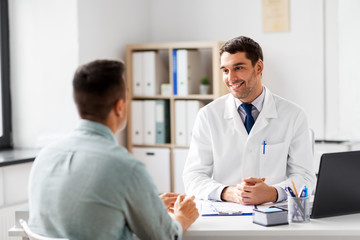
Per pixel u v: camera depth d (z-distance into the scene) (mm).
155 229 1598
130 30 4469
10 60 3902
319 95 4105
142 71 4238
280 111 2381
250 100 2361
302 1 4109
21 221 1770
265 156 2344
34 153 3639
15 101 3928
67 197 1546
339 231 1762
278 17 4176
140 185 1550
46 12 3844
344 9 3988
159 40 4613
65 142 1633
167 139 4297
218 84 4027
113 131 1661
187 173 2406
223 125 2414
